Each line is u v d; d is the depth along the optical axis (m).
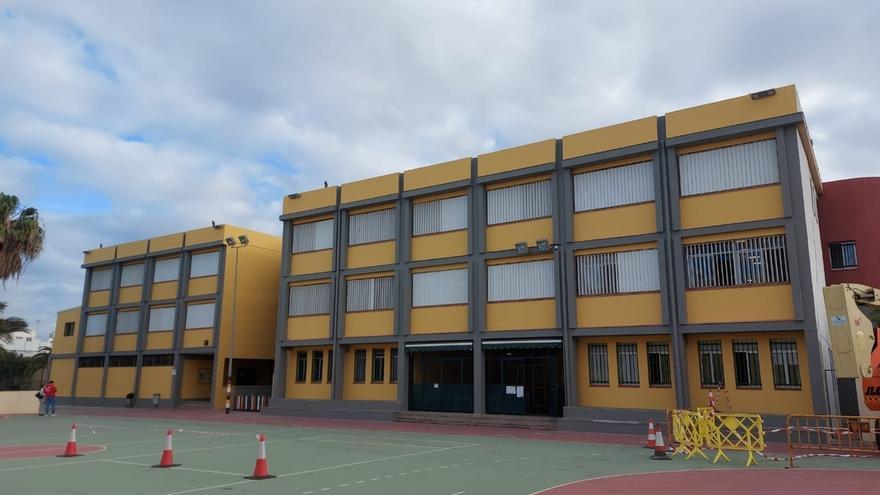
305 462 15.52
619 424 23.34
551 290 27.03
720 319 22.83
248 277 41.88
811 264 22.02
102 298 47.38
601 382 25.45
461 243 29.77
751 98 22.94
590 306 25.77
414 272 31.17
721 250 23.39
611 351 25.41
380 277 32.28
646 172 25.38
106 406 44.56
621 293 25.12
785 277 22.02
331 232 34.62
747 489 11.36
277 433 24.11
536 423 25.83
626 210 25.50
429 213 31.23
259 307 42.25
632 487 11.66
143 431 25.00
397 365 30.88
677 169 24.45
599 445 19.67
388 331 31.34
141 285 45.03
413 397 30.80
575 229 26.59
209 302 40.91
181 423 29.44
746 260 22.83
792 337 21.91
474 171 29.77
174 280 43.22
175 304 42.53
